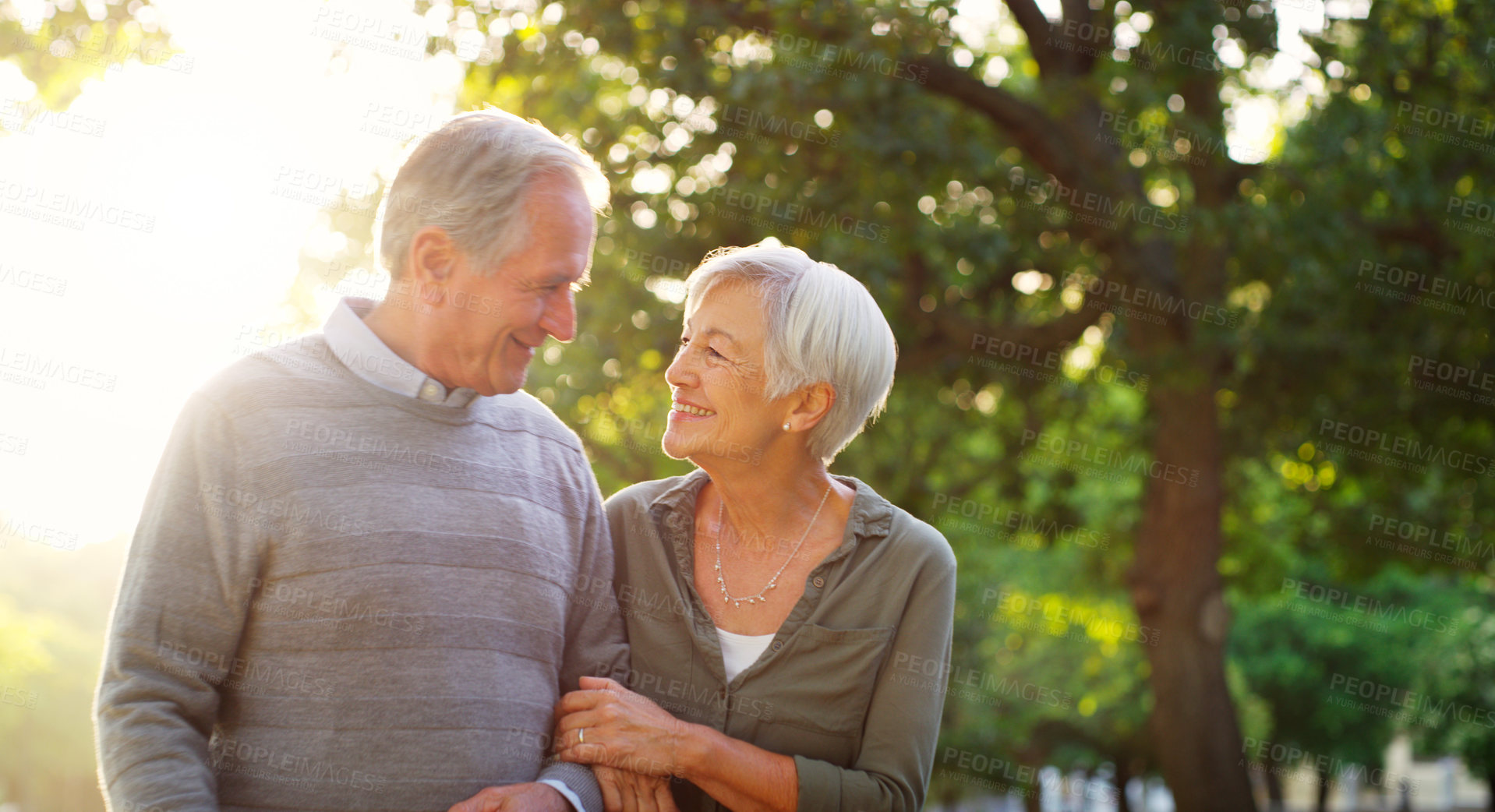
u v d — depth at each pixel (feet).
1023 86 32.81
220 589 5.53
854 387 6.81
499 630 6.04
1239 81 27.78
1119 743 75.56
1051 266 29.48
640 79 23.25
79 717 48.52
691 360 6.79
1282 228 25.25
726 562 7.08
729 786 6.28
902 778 6.55
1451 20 27.68
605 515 7.17
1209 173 26.71
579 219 6.17
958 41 26.68
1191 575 28.45
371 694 5.68
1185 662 28.27
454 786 5.78
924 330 28.19
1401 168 27.50
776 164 23.61
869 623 6.77
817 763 6.39
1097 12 26.86
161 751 5.15
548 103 22.11
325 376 5.99
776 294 6.66
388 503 5.84
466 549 5.99
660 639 6.91
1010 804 82.53
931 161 24.26
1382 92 27.43
